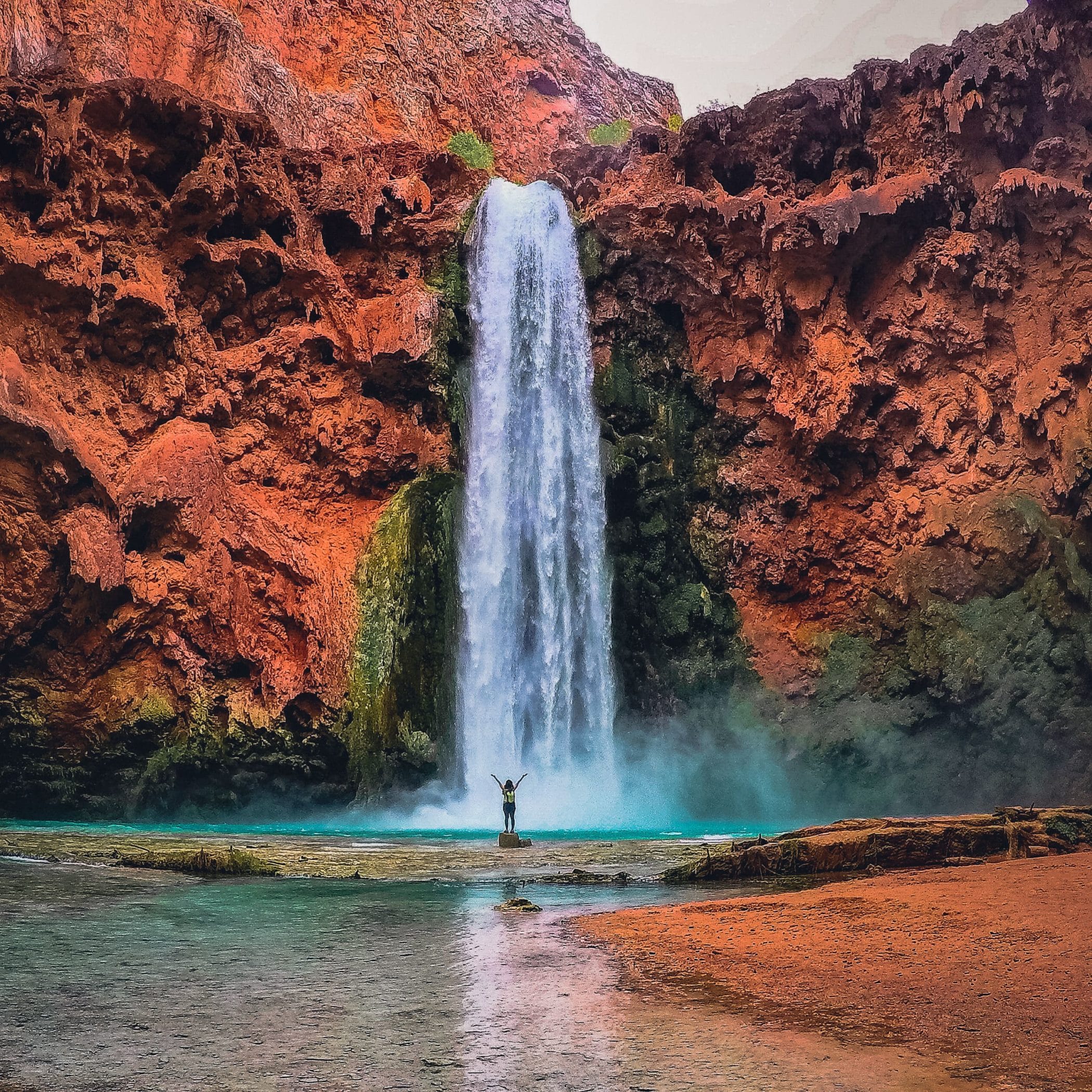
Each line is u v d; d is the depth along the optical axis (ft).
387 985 25.09
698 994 23.80
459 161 117.50
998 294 104.63
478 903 39.42
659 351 115.85
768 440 113.91
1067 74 100.73
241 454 104.17
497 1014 22.31
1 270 94.07
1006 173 101.71
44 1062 19.22
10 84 95.81
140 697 94.12
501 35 183.73
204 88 133.90
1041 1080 17.40
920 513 107.34
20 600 91.61
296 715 95.71
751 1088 17.25
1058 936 27.76
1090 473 98.48
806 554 111.86
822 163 112.06
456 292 110.32
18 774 92.48
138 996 24.26
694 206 108.17
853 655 108.58
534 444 110.83
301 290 107.45
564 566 108.78
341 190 110.42
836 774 104.37
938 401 108.06
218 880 47.55
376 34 162.40
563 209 115.03
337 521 106.52
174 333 102.12
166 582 95.45
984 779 99.66
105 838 67.46
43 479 91.97
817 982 24.53
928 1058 18.70
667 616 110.42
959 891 35.27
